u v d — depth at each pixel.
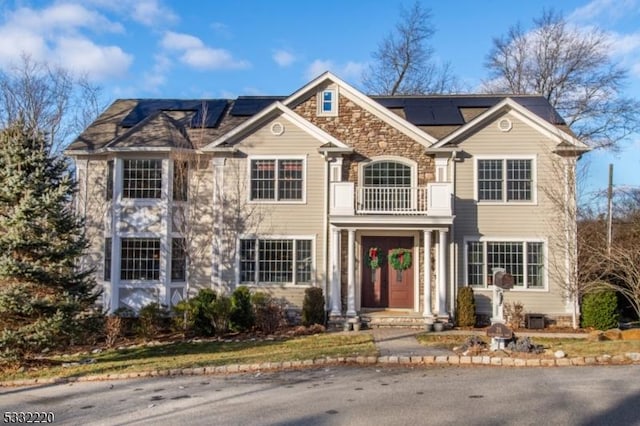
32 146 12.72
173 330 17.12
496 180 18.33
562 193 17.91
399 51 37.09
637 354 10.96
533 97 21.23
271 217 18.55
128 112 21.92
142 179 18.75
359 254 18.78
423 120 19.88
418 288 18.38
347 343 14.04
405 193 18.16
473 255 18.19
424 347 13.00
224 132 19.89
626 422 6.86
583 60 31.80
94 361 12.82
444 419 7.11
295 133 18.72
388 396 8.41
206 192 19.03
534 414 7.26
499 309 12.22
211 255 18.70
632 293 17.05
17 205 12.28
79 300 12.55
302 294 18.23
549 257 17.91
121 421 7.50
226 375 10.63
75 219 13.09
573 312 17.50
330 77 19.02
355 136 18.92
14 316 11.89
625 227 20.17
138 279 18.44
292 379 10.02
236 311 16.95
